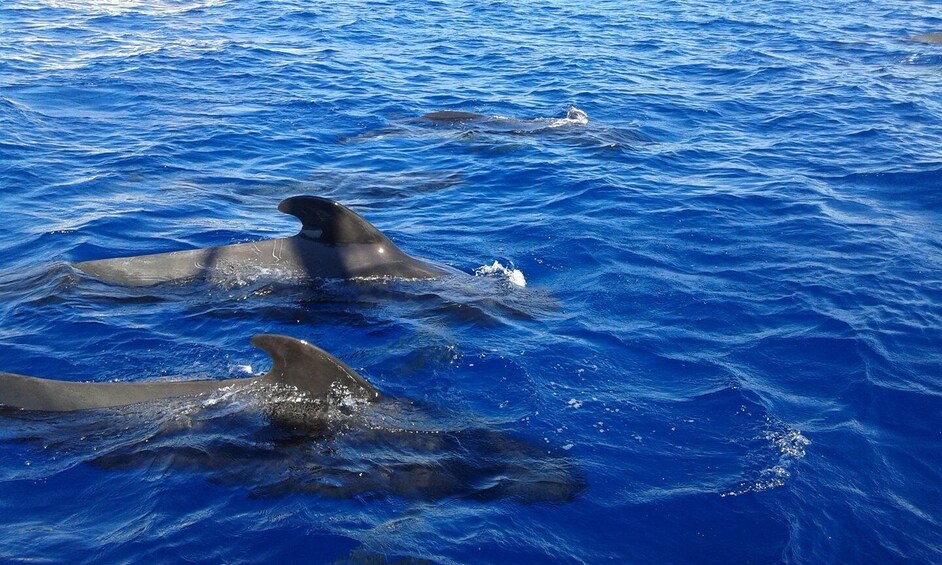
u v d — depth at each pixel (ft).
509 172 49.60
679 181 47.73
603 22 99.96
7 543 19.98
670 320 32.01
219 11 100.22
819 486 23.04
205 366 28.17
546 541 20.74
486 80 73.61
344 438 23.29
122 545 20.04
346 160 52.70
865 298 33.71
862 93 67.97
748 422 25.67
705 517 21.79
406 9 105.09
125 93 65.05
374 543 20.24
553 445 24.26
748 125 59.93
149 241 39.14
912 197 45.34
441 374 27.71
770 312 32.71
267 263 35.04
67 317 30.99
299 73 73.20
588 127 58.85
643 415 25.89
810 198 44.83
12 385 24.49
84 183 46.34
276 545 20.13
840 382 28.04
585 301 33.50
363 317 31.60
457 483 22.30
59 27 88.12
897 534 21.63
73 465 22.36
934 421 26.25
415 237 39.86
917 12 109.81
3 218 41.01
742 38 91.91
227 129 57.36
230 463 22.38
